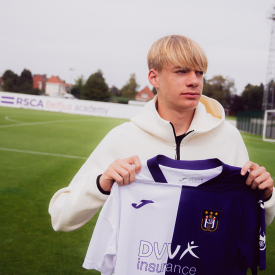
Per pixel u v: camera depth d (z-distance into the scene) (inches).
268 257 100.7
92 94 1872.5
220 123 45.8
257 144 466.3
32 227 113.0
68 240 104.9
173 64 39.6
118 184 41.6
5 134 368.2
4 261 88.9
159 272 43.2
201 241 42.7
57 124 541.6
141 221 43.1
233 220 42.6
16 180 173.6
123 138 46.1
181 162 42.7
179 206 43.0
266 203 43.8
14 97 951.0
